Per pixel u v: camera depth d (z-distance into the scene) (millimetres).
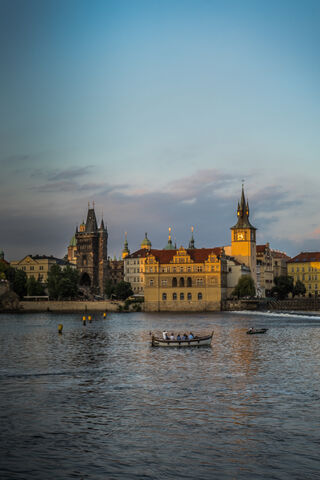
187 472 43625
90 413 58875
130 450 47938
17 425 54812
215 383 73125
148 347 113625
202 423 55000
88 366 88188
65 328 165875
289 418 56375
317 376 77688
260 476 42812
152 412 59000
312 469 43938
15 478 42656
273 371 82000
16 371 83688
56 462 45500
